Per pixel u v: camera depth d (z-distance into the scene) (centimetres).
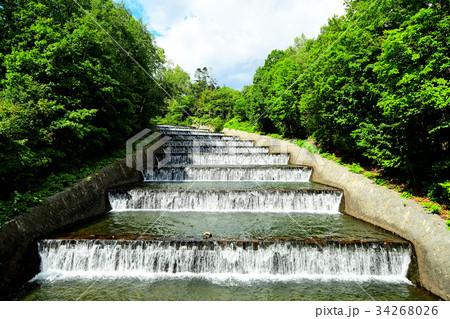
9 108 978
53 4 1548
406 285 794
